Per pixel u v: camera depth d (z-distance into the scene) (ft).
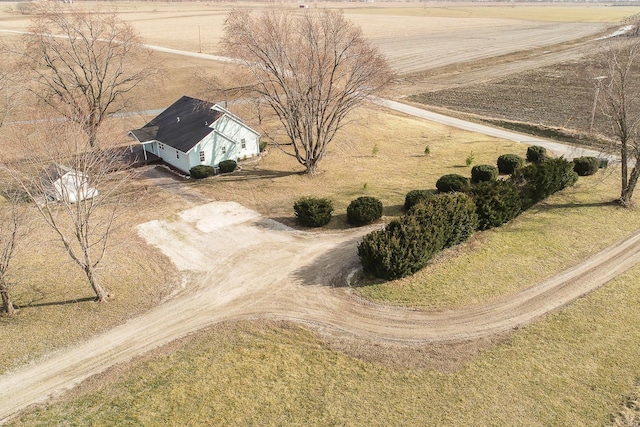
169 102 189.67
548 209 92.89
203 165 115.85
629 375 52.90
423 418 47.91
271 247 81.87
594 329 60.18
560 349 56.90
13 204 66.33
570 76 228.63
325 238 84.64
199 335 60.08
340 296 67.87
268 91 115.75
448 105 186.50
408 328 61.16
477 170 106.11
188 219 92.89
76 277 73.20
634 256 76.69
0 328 60.80
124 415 48.16
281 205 98.37
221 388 51.57
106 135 93.76
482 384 52.01
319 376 53.31
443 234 73.82
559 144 136.98
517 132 151.02
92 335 60.13
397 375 53.42
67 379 53.01
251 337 59.67
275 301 67.00
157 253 80.33
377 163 122.83
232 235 86.43
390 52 309.83
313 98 106.73
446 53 305.12
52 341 58.85
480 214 82.58
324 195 102.68
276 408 49.11
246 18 108.47
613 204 94.79
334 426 47.01
